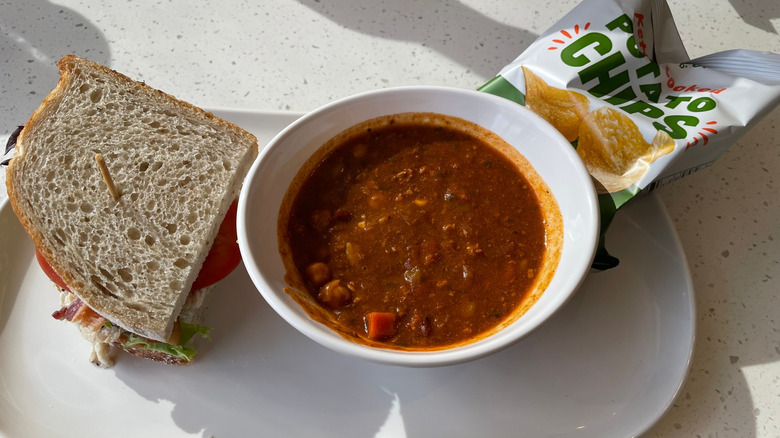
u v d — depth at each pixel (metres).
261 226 0.22
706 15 0.36
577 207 0.22
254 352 0.24
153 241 0.25
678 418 0.23
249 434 0.22
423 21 0.37
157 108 0.27
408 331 0.22
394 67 0.35
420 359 0.18
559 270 0.21
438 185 0.25
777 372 0.24
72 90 0.27
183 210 0.25
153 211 0.25
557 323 0.24
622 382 0.23
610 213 0.24
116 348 0.24
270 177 0.23
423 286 0.23
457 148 0.26
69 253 0.24
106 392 0.23
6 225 0.26
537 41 0.29
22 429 0.22
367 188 0.25
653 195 0.27
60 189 0.25
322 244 0.24
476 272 0.23
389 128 0.26
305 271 0.23
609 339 0.24
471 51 0.36
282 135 0.23
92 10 0.38
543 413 0.22
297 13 0.37
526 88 0.27
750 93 0.25
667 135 0.24
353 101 0.25
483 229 0.24
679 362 0.23
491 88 0.28
